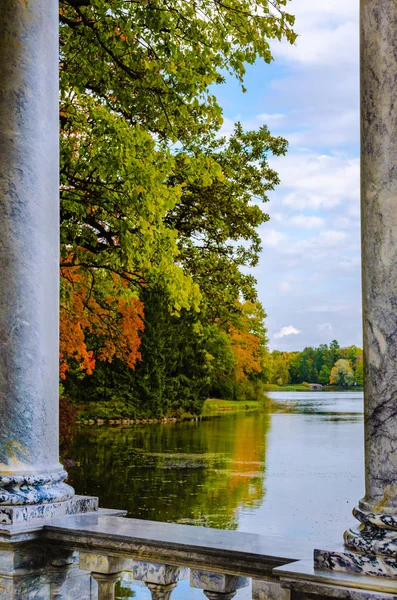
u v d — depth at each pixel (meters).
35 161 7.12
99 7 16.42
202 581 5.75
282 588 5.34
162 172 21.83
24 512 6.73
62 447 42.66
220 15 17.47
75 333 28.66
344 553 5.09
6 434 6.91
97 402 79.88
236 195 32.53
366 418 5.35
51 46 7.38
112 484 33.22
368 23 5.42
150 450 48.47
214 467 39.72
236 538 6.03
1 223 7.00
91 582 7.27
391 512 5.11
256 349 122.19
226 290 33.56
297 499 29.59
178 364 86.88
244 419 85.94
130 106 19.53
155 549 5.92
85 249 24.44
